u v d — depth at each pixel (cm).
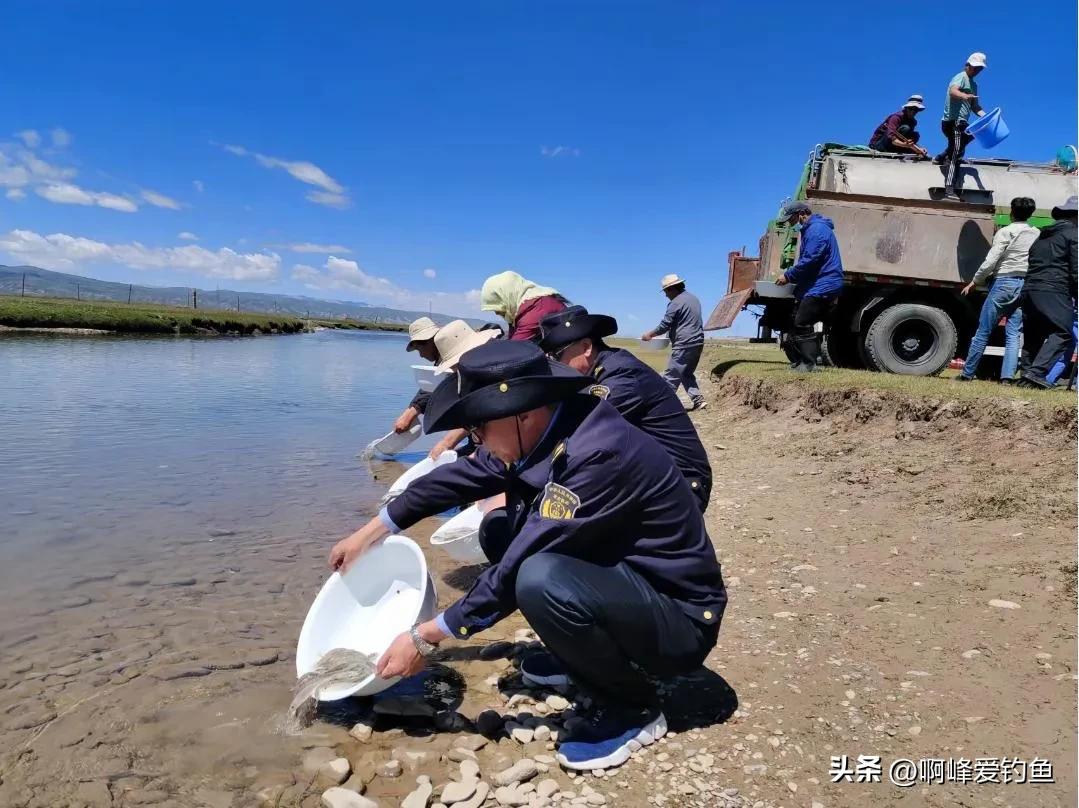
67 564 417
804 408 761
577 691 294
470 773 239
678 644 248
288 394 1265
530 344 246
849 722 258
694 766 240
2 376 1286
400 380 1641
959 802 214
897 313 880
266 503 560
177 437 812
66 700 278
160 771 238
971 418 578
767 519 506
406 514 301
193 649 322
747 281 1241
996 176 937
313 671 272
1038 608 321
